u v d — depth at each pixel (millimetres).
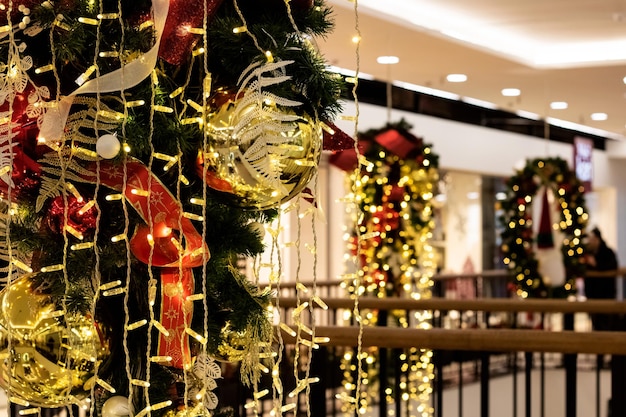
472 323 9180
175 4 1329
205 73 1394
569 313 4449
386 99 9328
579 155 11688
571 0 5801
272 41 1408
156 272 1425
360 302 4035
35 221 1518
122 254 1393
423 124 9789
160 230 1333
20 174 1449
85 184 1432
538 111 10055
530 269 8289
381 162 6188
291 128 1345
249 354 1522
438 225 10836
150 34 1385
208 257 1365
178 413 1435
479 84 8148
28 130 1429
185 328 1339
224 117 1352
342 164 5484
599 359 4270
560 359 8742
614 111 10039
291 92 1411
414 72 7512
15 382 1391
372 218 6164
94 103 1371
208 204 1510
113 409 1380
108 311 1408
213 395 1478
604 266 10008
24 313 1364
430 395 6344
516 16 6227
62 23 1361
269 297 1560
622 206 15156
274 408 1463
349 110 8422
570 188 8469
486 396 2508
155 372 1453
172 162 1350
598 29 6629
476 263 11688
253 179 1354
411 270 6309
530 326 8586
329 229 9062
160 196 1349
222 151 1352
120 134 1349
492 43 6863
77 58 1417
